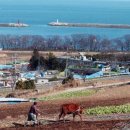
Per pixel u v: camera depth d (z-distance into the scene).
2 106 56.84
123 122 40.09
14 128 38.91
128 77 124.56
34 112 41.41
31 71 173.38
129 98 62.75
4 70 176.38
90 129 37.56
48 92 88.94
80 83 103.75
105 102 57.09
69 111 41.94
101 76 134.62
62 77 149.50
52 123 41.25
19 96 84.31
